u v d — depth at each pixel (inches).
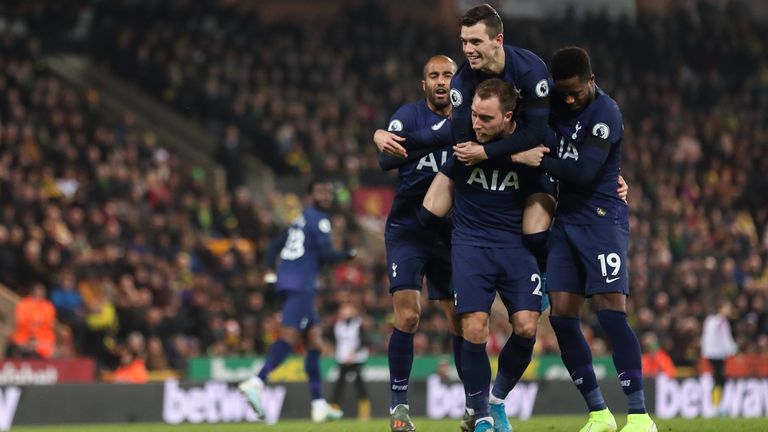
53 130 2453.2
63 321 1936.5
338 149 2842.0
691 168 3129.9
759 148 3339.1
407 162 900.0
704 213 2965.1
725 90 3727.9
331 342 2054.6
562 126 831.7
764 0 4296.3
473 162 802.8
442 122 878.4
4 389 1535.4
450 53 3427.7
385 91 3134.8
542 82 804.6
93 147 2468.0
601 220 830.5
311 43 3235.7
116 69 3043.8
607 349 2230.6
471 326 815.7
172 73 3002.0
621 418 1455.5
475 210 821.2
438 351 2112.5
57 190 2256.4
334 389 1761.8
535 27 3690.9
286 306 1362.0
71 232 2144.4
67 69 2984.7
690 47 3816.4
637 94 3447.3
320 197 1389.0
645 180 2967.5
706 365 2148.1
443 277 927.0
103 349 1932.8
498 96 784.9
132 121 2691.9
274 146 2878.9
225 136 2876.5
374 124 3002.0
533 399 1774.1
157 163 2518.5
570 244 839.1
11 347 1822.1
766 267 2797.7
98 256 2075.5
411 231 912.9
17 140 2351.1
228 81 3002.0
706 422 1103.6
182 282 2169.0
